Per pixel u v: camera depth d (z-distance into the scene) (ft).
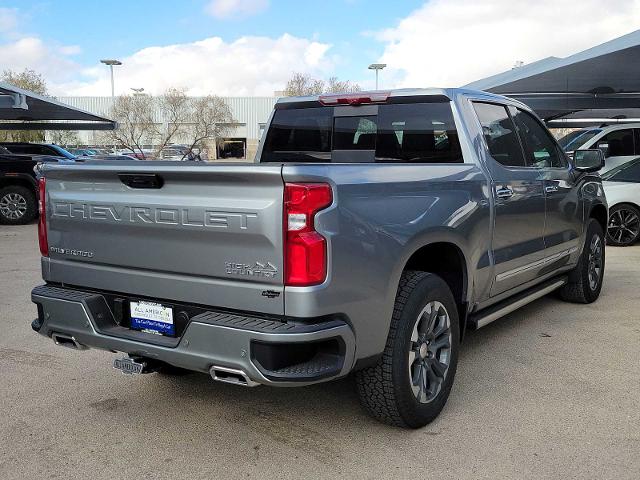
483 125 14.10
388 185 10.21
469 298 12.60
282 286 8.95
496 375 13.92
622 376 13.80
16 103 45.70
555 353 15.38
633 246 33.40
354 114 15.33
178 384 13.75
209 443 10.97
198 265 9.70
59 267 11.64
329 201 9.01
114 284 10.84
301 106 16.35
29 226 43.70
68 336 11.20
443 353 11.78
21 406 12.59
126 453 10.64
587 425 11.38
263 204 8.93
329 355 9.50
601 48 38.60
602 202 20.07
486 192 12.93
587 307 19.79
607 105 51.01
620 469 9.82
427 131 13.96
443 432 11.20
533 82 45.29
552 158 17.24
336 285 9.09
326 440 11.01
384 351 10.44
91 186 10.97
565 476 9.64
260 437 11.17
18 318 19.11
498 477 9.64
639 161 34.14
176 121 144.05
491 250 13.26
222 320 9.24
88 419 11.98
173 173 9.62
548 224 16.11
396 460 10.23
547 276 17.30
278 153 16.92
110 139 147.64
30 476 9.88
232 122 156.66
